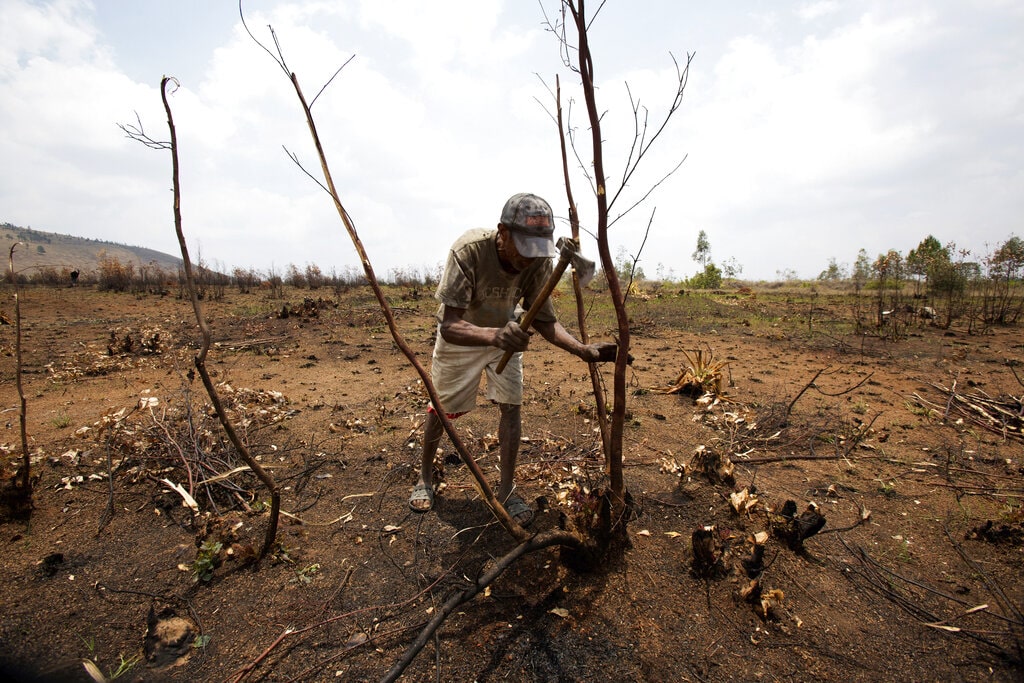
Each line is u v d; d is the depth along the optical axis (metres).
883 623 2.31
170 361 7.33
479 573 2.58
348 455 3.86
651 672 2.05
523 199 2.31
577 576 2.53
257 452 3.90
